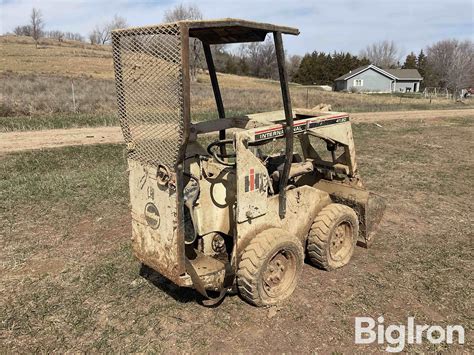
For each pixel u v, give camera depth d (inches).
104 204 272.1
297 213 178.9
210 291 168.6
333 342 145.5
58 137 506.6
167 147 133.6
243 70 3011.8
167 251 144.6
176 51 120.8
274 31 142.3
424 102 1373.0
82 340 145.3
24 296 170.6
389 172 368.2
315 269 193.2
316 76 3063.5
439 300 171.5
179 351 140.0
